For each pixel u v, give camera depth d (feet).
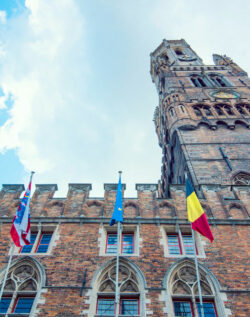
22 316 42.78
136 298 45.88
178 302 45.52
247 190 65.05
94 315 42.86
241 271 48.03
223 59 187.62
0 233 55.06
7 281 47.91
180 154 95.30
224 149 89.66
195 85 150.61
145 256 50.65
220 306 43.65
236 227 55.93
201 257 50.55
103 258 50.34
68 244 52.60
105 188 65.82
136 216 59.41
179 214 59.26
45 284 46.24
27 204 53.21
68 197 63.77
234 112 113.09
